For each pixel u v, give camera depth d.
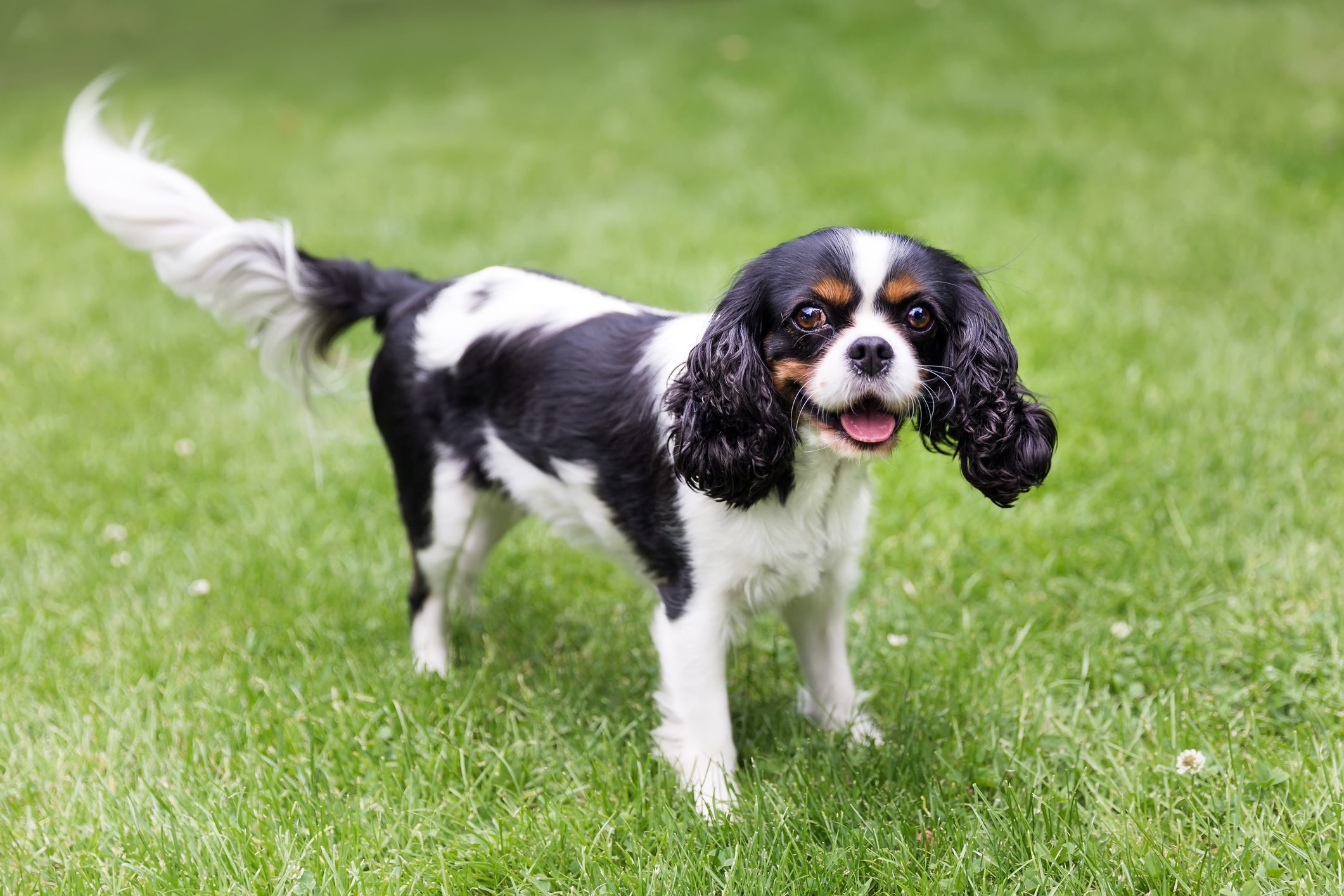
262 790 2.73
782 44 11.22
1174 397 4.50
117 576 3.78
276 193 8.26
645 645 3.43
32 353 5.54
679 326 2.82
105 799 2.70
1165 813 2.52
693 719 2.74
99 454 4.56
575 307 3.05
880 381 2.32
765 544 2.63
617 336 2.92
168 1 18.50
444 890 2.38
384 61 13.17
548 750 2.89
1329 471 3.94
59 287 6.43
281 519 4.08
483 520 3.50
